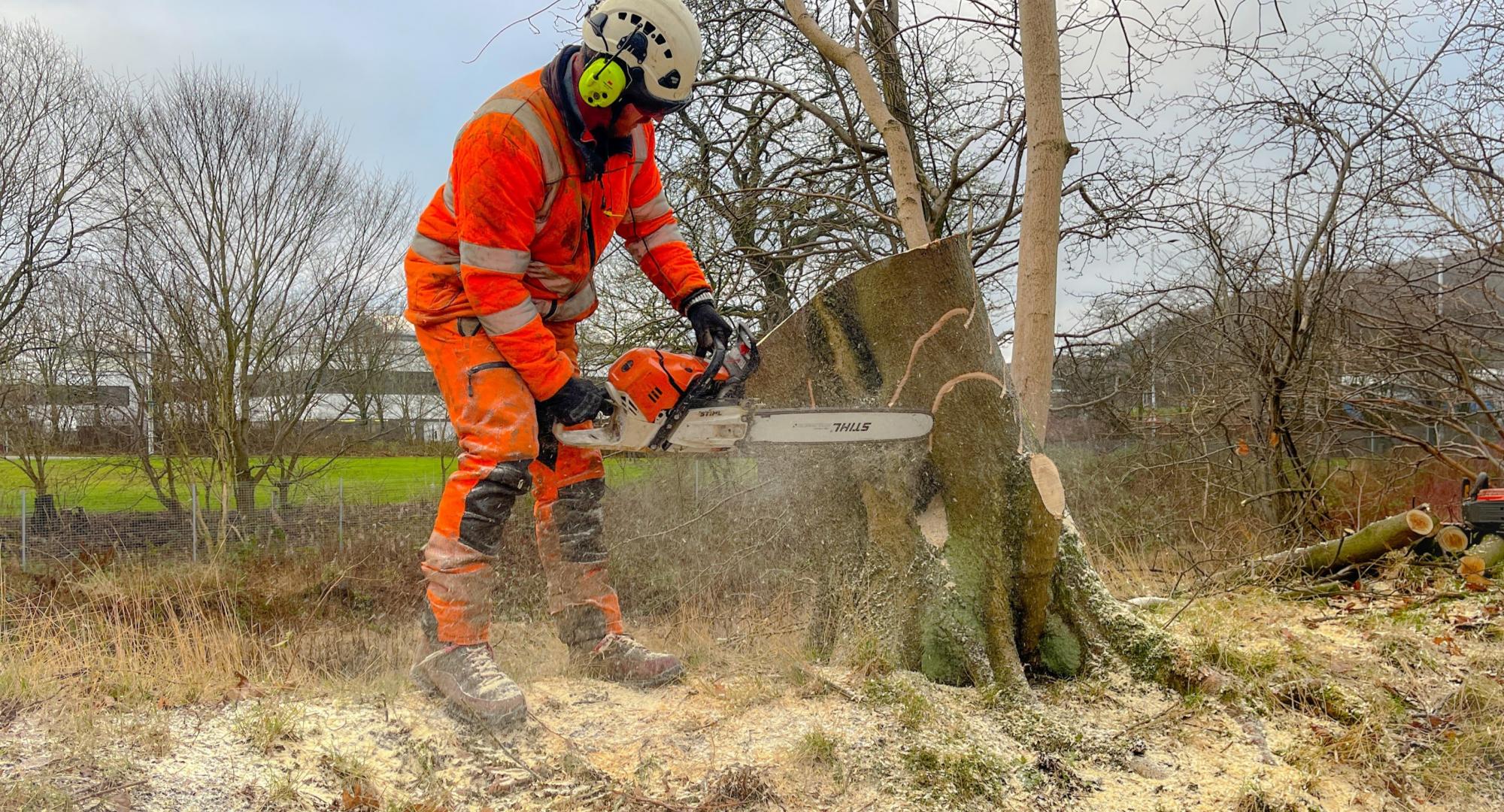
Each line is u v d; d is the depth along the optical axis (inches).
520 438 88.0
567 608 102.2
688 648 116.5
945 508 109.4
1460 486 319.9
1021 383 168.1
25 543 459.8
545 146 84.4
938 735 87.2
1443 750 98.0
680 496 345.7
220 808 66.1
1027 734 92.2
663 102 85.2
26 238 546.3
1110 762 90.4
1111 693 105.8
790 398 115.1
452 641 86.1
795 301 372.8
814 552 118.2
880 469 109.7
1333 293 309.6
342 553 455.5
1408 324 299.4
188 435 548.1
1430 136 271.1
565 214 89.3
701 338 101.2
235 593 379.6
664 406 87.9
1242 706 102.1
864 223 369.4
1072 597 112.0
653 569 283.6
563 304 97.5
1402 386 338.6
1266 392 314.7
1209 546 255.0
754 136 374.3
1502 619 153.5
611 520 343.6
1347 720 103.0
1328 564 211.3
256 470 563.5
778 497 125.8
